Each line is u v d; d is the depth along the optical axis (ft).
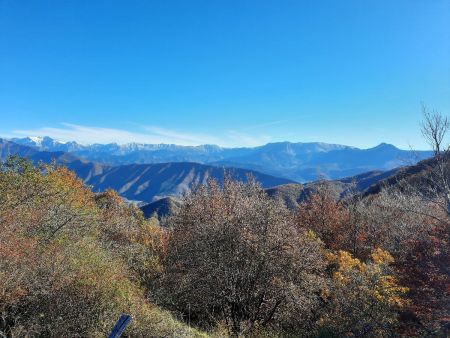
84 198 85.51
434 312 51.70
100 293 34.09
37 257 33.27
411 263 55.42
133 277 52.85
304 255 59.82
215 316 60.44
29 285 29.86
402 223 72.49
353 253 101.30
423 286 53.11
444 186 48.60
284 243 58.13
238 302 56.85
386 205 71.41
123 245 67.97
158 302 52.70
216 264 59.36
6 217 36.29
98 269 37.22
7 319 29.01
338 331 54.03
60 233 43.91
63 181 80.69
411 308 53.47
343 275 65.92
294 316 60.59
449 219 55.06
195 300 60.23
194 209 78.64
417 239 59.47
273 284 56.70
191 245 65.87
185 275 63.36
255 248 56.85
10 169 54.24
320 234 112.16
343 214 118.42
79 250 40.04
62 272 33.06
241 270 57.88
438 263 52.85
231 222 61.46
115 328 22.38
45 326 29.25
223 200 77.82
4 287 27.91
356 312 54.60
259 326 56.39
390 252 83.71
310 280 59.67
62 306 31.12
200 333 40.52
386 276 57.62
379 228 101.86
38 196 49.11
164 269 68.59
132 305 35.94
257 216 60.39
